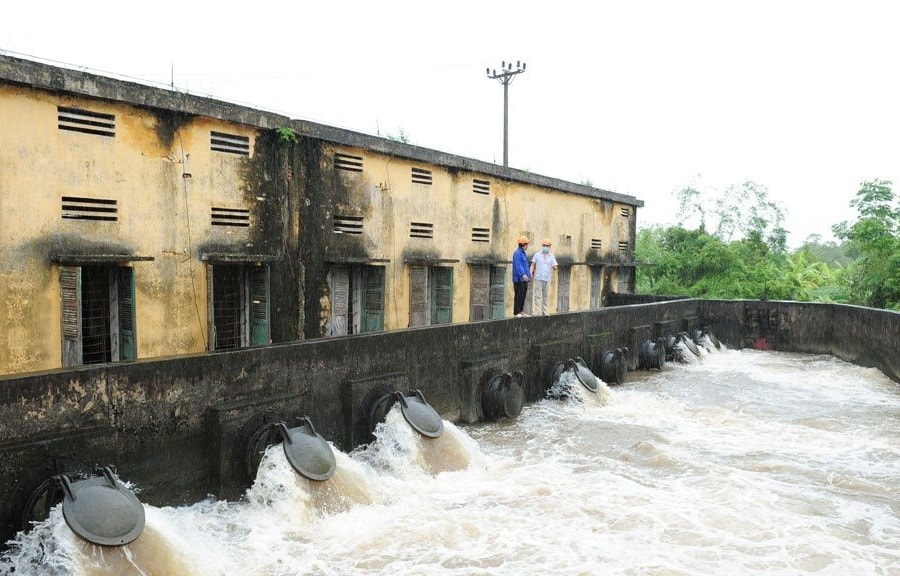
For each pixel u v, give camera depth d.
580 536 6.20
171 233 9.34
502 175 15.92
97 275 8.94
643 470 8.17
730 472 8.01
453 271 14.66
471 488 7.48
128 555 5.18
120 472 6.18
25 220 7.82
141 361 6.40
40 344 7.97
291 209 10.92
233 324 10.55
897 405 11.91
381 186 12.74
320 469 6.73
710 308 20.20
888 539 6.23
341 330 12.13
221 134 9.94
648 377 14.76
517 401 10.66
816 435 9.82
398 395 8.32
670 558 5.75
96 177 8.48
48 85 7.84
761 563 5.68
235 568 5.56
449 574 5.48
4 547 5.25
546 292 13.33
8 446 5.34
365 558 5.79
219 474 6.77
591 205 20.48
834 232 24.16
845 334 17.66
